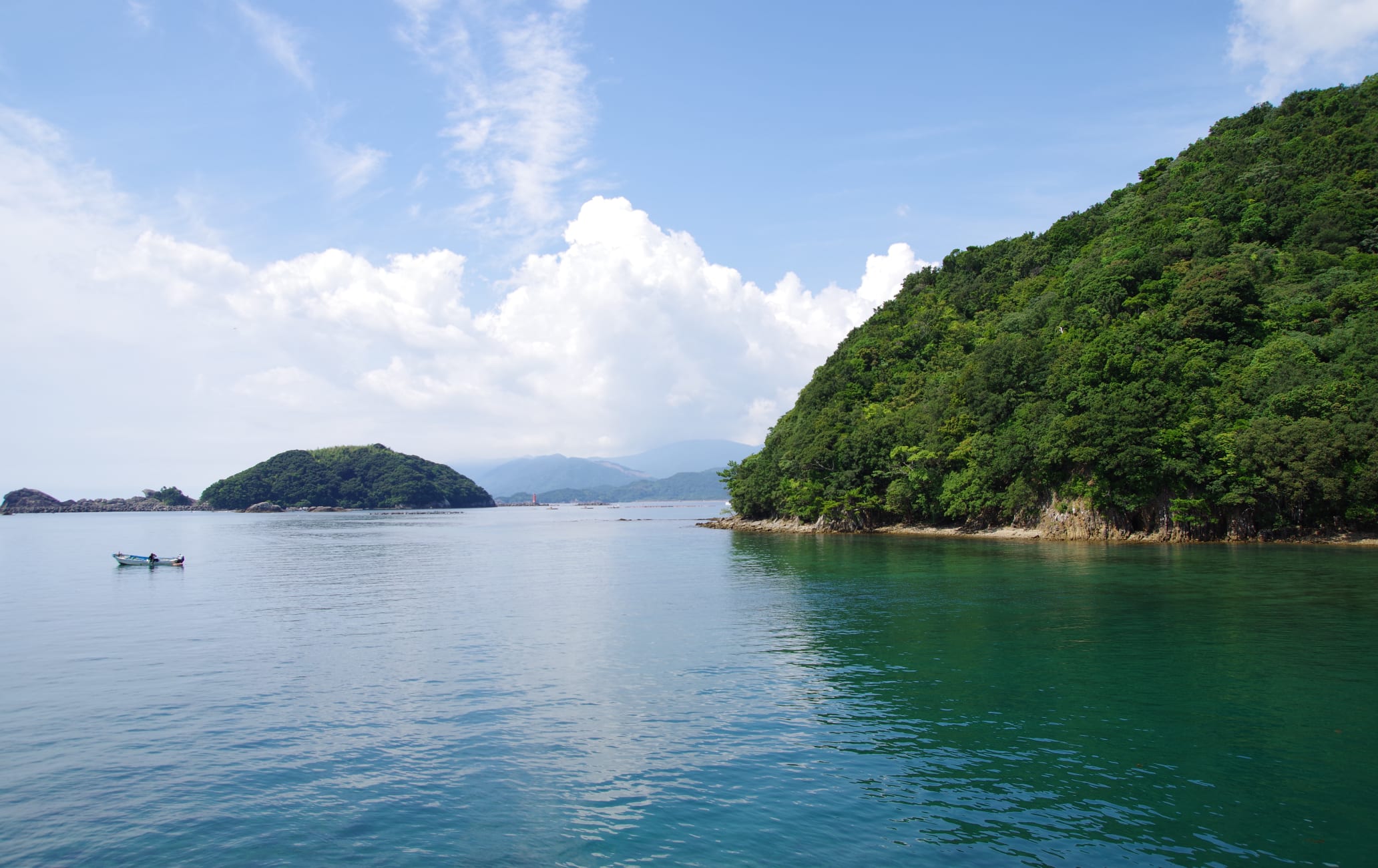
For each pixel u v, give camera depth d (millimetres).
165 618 46688
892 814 17719
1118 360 88750
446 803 18766
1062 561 68375
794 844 16391
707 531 148875
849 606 46500
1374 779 19172
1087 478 90188
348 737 23578
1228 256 102375
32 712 26516
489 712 25828
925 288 182500
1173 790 18766
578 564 81750
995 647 34250
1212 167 135000
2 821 18094
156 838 17219
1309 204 109250
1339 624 37469
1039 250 161500
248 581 67188
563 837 16875
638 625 41781
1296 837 16344
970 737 22656
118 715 26047
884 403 132125
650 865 15609
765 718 24750
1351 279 91812
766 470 144500
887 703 26125
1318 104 137500
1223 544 80500
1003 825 17078
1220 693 26484
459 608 49250
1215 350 88500
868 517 121812
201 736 23859
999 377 105562
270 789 19750
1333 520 79938
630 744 22531
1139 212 137375
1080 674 29328
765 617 43594
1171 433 82062
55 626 44094
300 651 36031
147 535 160375
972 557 74812
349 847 16688
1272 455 77250
